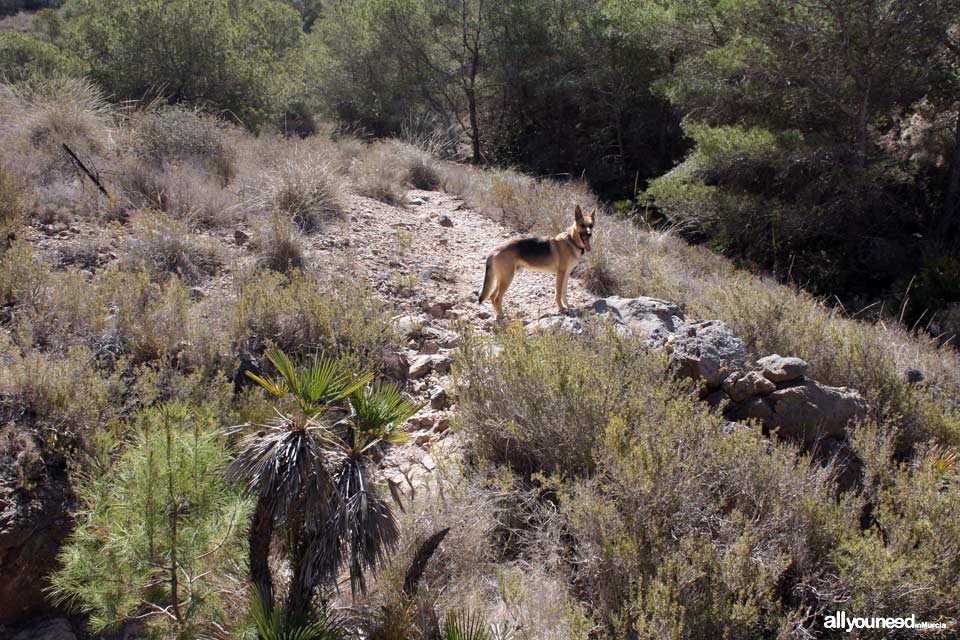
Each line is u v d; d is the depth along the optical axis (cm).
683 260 1110
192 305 582
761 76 1447
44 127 920
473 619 312
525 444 456
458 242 986
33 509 385
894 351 746
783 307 718
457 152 2270
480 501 397
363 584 318
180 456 325
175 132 989
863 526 442
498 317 716
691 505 373
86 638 375
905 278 1328
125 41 1702
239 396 482
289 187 880
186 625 317
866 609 339
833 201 1375
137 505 319
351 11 2391
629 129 2130
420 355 626
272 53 2389
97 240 666
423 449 503
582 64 2131
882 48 1280
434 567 360
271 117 1867
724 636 303
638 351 536
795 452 443
